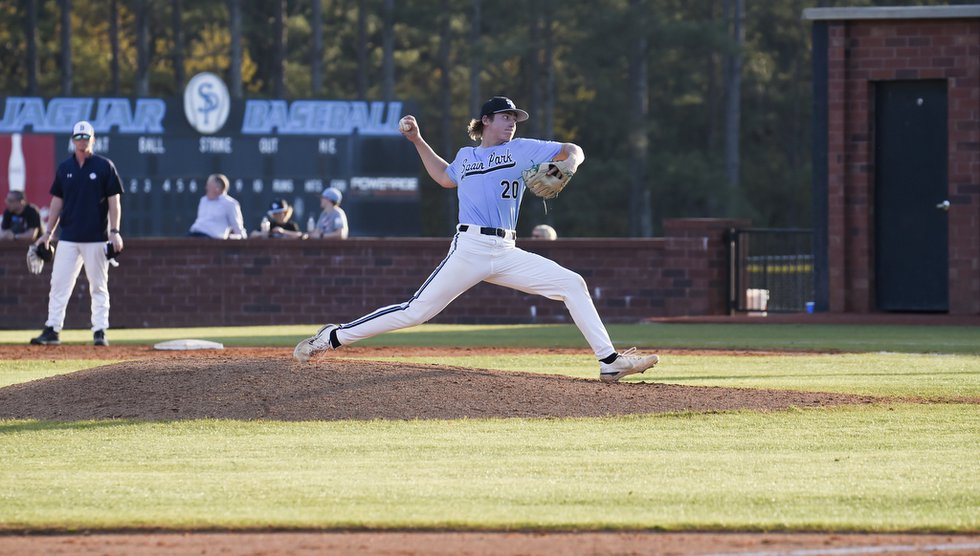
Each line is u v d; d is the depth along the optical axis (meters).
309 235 76.75
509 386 31.31
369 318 31.75
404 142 105.12
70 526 19.08
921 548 17.84
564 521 19.27
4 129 101.88
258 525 19.12
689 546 17.98
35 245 49.28
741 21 186.50
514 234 32.06
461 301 70.81
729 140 184.50
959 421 28.83
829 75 64.12
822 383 35.75
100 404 29.73
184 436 27.02
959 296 62.88
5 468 23.80
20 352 45.59
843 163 64.12
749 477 22.64
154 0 198.75
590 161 180.38
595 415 29.48
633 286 70.12
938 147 63.34
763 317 63.28
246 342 52.38
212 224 74.12
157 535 18.75
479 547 17.94
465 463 24.14
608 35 179.25
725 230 70.31
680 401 30.88
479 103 191.12
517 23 189.38
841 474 22.89
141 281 72.50
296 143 103.94
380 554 17.59
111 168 48.75
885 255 64.44
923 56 62.75
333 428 27.92
